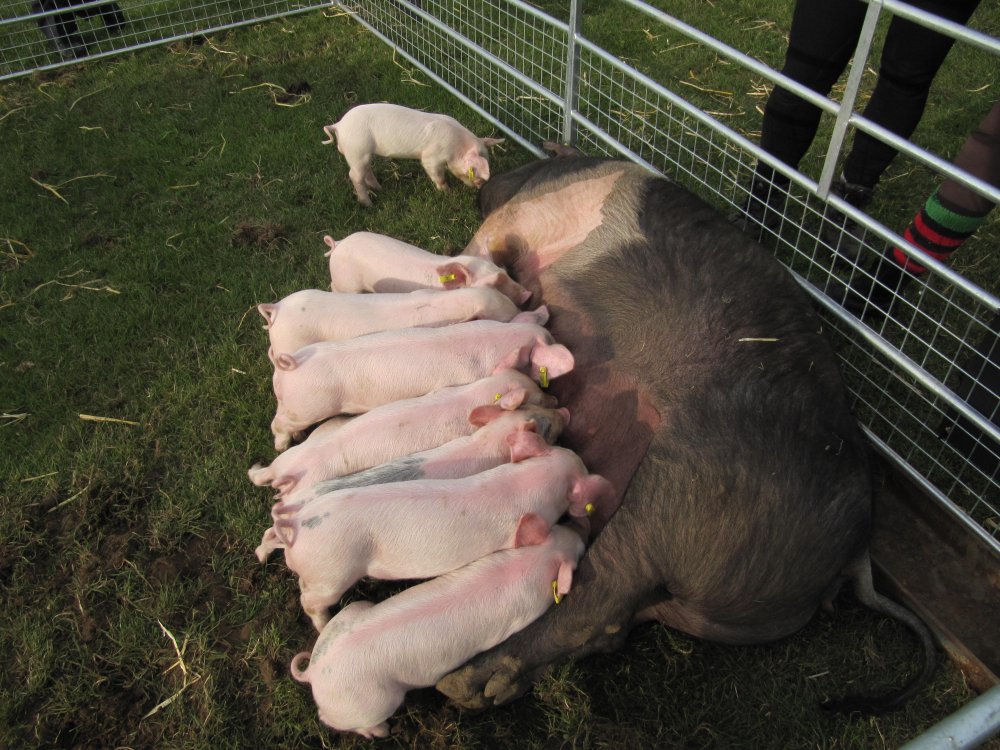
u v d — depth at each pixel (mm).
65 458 1600
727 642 1326
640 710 1282
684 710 1278
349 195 2240
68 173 2373
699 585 1245
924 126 2398
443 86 2678
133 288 1970
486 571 1218
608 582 1243
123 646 1326
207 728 1238
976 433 1493
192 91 2760
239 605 1386
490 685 1213
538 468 1298
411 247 1763
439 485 1262
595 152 2268
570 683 1243
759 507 1214
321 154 2400
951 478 1545
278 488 1389
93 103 2721
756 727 1266
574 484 1307
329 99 2672
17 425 1663
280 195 2252
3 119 2641
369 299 1603
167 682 1300
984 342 1459
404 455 1390
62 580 1422
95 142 2508
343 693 1133
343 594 1348
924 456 1584
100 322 1885
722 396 1271
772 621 1286
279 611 1372
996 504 1502
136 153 2439
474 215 2166
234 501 1527
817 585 1248
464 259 1658
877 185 2203
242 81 2799
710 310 1351
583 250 1560
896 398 1685
